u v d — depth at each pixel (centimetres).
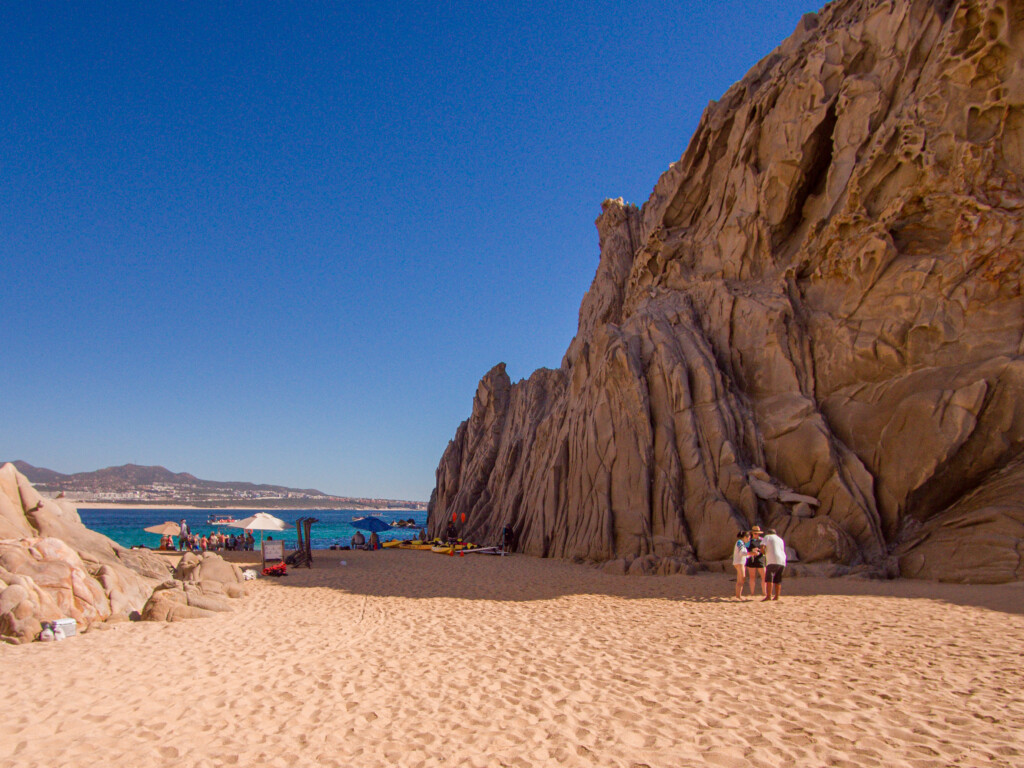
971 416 1897
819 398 2344
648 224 3906
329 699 793
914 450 1977
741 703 729
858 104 2461
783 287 2542
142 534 7000
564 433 2983
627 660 950
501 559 2759
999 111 2050
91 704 776
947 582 1670
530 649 1044
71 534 1566
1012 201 1997
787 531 2048
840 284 2419
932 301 2117
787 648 981
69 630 1180
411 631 1225
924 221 2209
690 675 852
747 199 2836
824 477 2128
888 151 2294
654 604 1477
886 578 1777
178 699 796
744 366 2544
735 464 2269
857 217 2336
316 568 2591
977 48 2094
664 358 2572
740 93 3062
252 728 693
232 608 1470
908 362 2138
